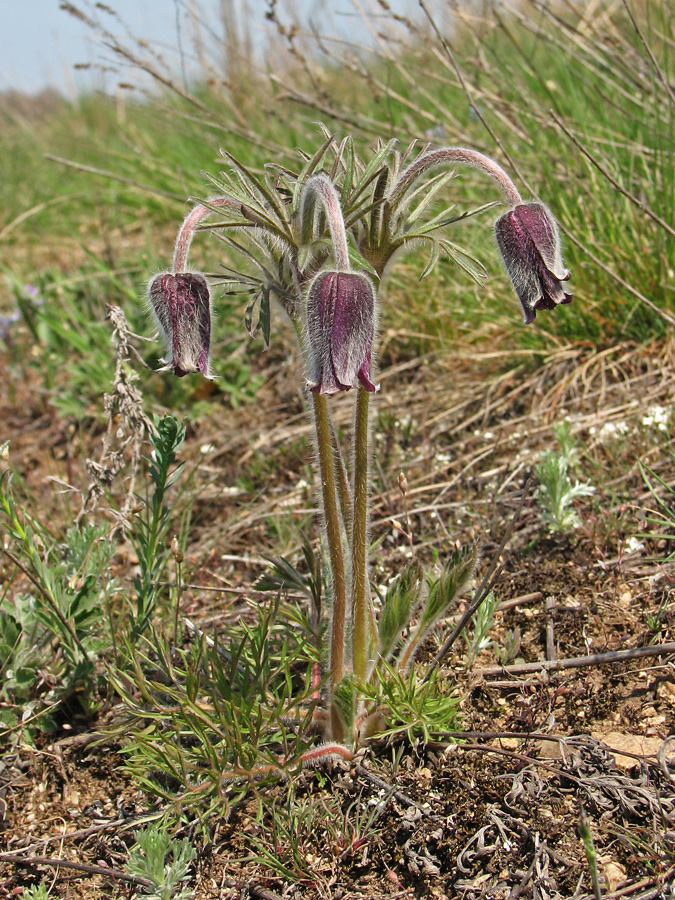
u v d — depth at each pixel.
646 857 0.28
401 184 0.29
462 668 0.35
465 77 0.67
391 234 0.29
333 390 0.27
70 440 0.57
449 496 0.45
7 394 0.63
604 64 0.60
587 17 0.62
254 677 0.32
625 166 0.57
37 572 0.35
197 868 0.30
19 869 0.31
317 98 0.68
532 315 0.29
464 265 0.29
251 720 0.32
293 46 0.65
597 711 0.33
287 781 0.32
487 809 0.30
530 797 0.30
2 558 0.43
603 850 0.29
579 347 0.52
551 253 0.29
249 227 0.29
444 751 0.32
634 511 0.40
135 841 0.31
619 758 0.31
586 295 0.52
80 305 0.68
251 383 0.59
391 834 0.30
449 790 0.31
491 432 0.49
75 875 0.31
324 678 0.31
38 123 1.49
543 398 0.50
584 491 0.40
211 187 0.37
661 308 0.50
